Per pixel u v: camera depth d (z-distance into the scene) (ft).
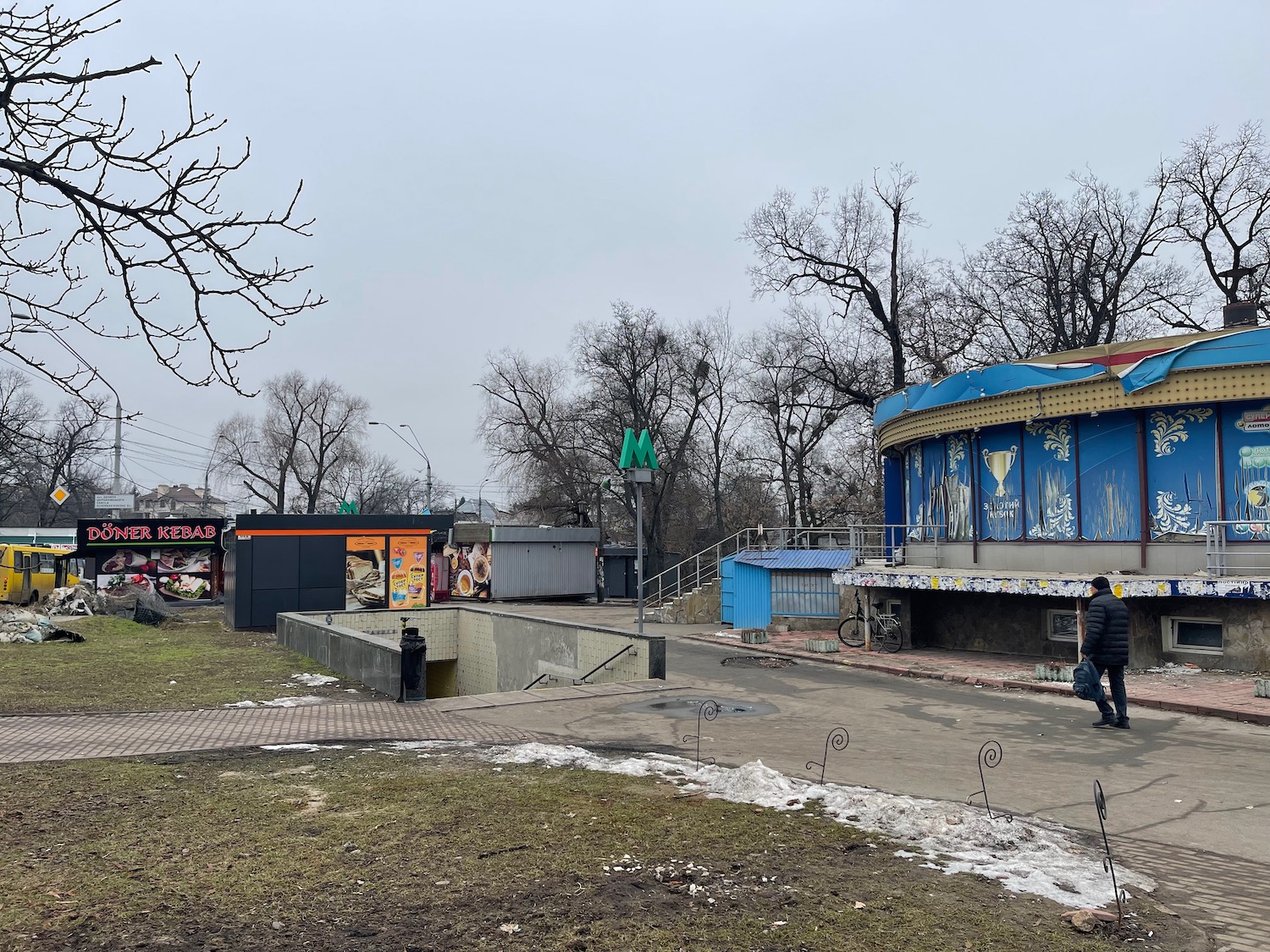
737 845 18.83
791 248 120.47
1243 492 51.11
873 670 55.21
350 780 24.61
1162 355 51.70
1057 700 43.29
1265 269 105.19
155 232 17.93
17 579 102.89
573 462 167.02
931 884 16.75
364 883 16.38
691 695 42.47
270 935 14.08
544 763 27.20
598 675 52.08
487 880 16.60
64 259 18.94
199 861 17.52
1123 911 15.65
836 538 115.03
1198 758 29.91
